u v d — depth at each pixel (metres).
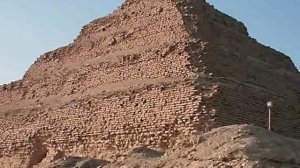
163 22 76.38
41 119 76.38
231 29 84.12
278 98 69.19
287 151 35.41
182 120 59.72
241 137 36.12
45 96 83.19
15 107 84.69
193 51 67.50
